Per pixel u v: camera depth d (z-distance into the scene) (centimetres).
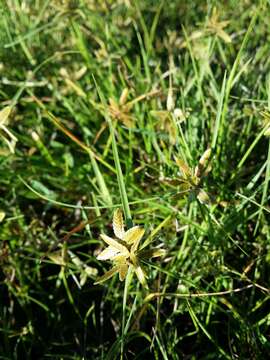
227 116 21
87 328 17
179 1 30
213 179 18
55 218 20
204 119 20
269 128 14
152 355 16
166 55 27
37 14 27
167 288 17
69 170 21
